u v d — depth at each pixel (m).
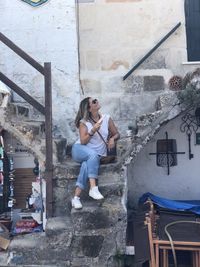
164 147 4.15
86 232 3.13
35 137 3.52
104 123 3.51
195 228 3.15
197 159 4.13
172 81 4.21
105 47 4.25
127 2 4.25
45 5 4.28
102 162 3.51
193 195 4.13
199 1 4.27
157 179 4.14
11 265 3.18
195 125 4.12
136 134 3.63
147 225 2.97
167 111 3.58
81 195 3.37
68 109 4.27
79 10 4.27
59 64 4.28
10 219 3.90
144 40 4.23
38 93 4.29
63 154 3.77
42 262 3.17
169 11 4.23
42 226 3.77
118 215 3.13
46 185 3.41
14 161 4.11
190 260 3.25
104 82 4.25
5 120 3.51
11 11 4.28
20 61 4.29
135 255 3.01
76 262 3.13
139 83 4.22
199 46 4.27
